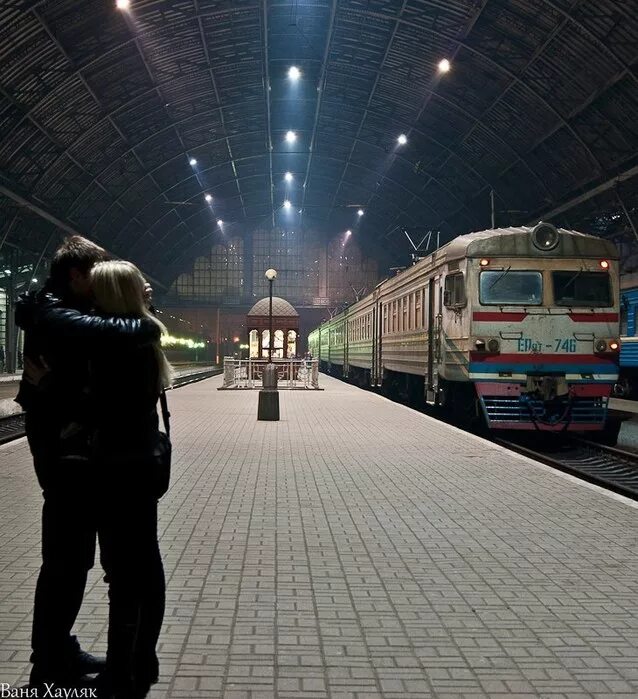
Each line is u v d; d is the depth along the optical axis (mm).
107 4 30516
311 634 4332
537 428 14461
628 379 30094
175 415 19094
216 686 3625
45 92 34250
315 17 37719
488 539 6641
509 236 14852
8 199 40469
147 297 3629
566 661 3984
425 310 19156
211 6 34656
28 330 3420
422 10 34312
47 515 3426
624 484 10703
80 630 4355
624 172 34594
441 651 4102
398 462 11148
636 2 26234
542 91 35812
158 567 3475
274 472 10211
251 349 36312
